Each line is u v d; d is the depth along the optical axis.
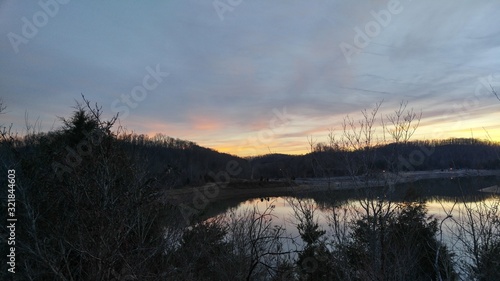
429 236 7.25
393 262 6.82
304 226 8.37
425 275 7.21
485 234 5.83
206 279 8.36
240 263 8.41
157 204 6.07
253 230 8.39
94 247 4.90
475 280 5.71
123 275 5.07
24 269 5.61
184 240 7.66
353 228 7.47
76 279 5.51
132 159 6.16
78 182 5.30
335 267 7.31
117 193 5.38
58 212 5.59
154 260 5.85
